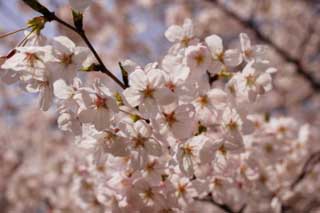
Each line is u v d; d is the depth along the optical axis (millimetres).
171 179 873
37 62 826
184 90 833
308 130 1127
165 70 841
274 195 1104
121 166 873
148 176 866
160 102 824
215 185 939
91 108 832
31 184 2146
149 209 866
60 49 827
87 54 831
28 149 2826
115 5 2709
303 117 2791
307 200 1407
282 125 1078
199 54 858
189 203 886
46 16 833
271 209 1136
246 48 891
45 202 2160
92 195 1039
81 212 1132
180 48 898
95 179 994
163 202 867
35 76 827
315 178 1252
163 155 871
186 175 849
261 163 1013
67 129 849
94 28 2672
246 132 883
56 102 845
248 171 960
